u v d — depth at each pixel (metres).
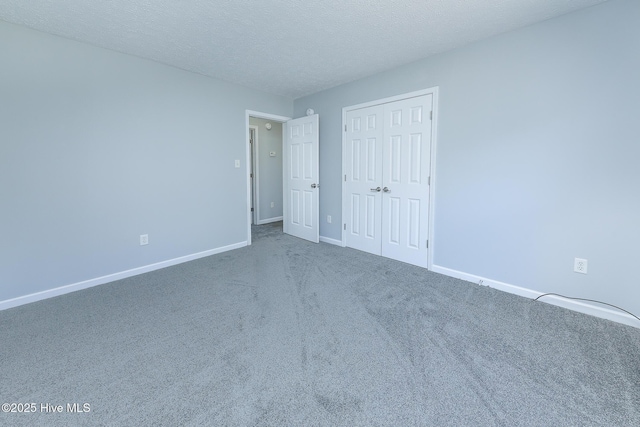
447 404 1.38
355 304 2.42
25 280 2.48
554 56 2.28
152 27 2.38
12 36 2.32
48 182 2.55
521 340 1.90
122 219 3.02
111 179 2.91
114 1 2.01
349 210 4.07
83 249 2.78
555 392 1.45
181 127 3.42
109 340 1.92
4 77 2.30
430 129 3.09
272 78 3.71
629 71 2.00
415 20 2.29
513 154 2.54
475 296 2.57
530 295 2.53
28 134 2.43
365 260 3.57
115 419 1.31
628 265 2.10
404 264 3.42
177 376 1.59
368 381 1.54
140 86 3.05
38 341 1.91
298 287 2.78
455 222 2.98
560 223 2.35
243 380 1.56
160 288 2.78
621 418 1.30
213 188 3.80
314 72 3.49
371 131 3.67
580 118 2.21
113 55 2.85
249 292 2.68
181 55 2.97
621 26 2.01
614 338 1.92
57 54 2.53
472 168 2.81
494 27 2.42
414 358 1.72
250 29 2.42
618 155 2.08
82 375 1.59
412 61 3.15
